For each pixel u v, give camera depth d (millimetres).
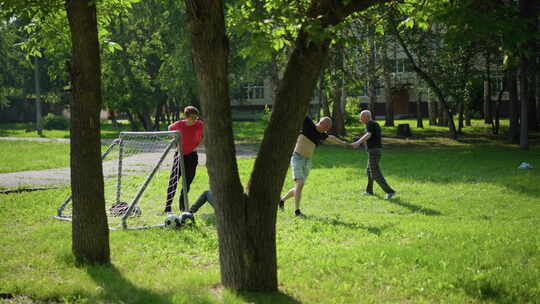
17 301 4684
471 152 23234
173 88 33469
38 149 24594
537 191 11547
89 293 4805
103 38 8594
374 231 7816
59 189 12312
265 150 4863
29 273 5488
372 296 4820
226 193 4828
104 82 36031
